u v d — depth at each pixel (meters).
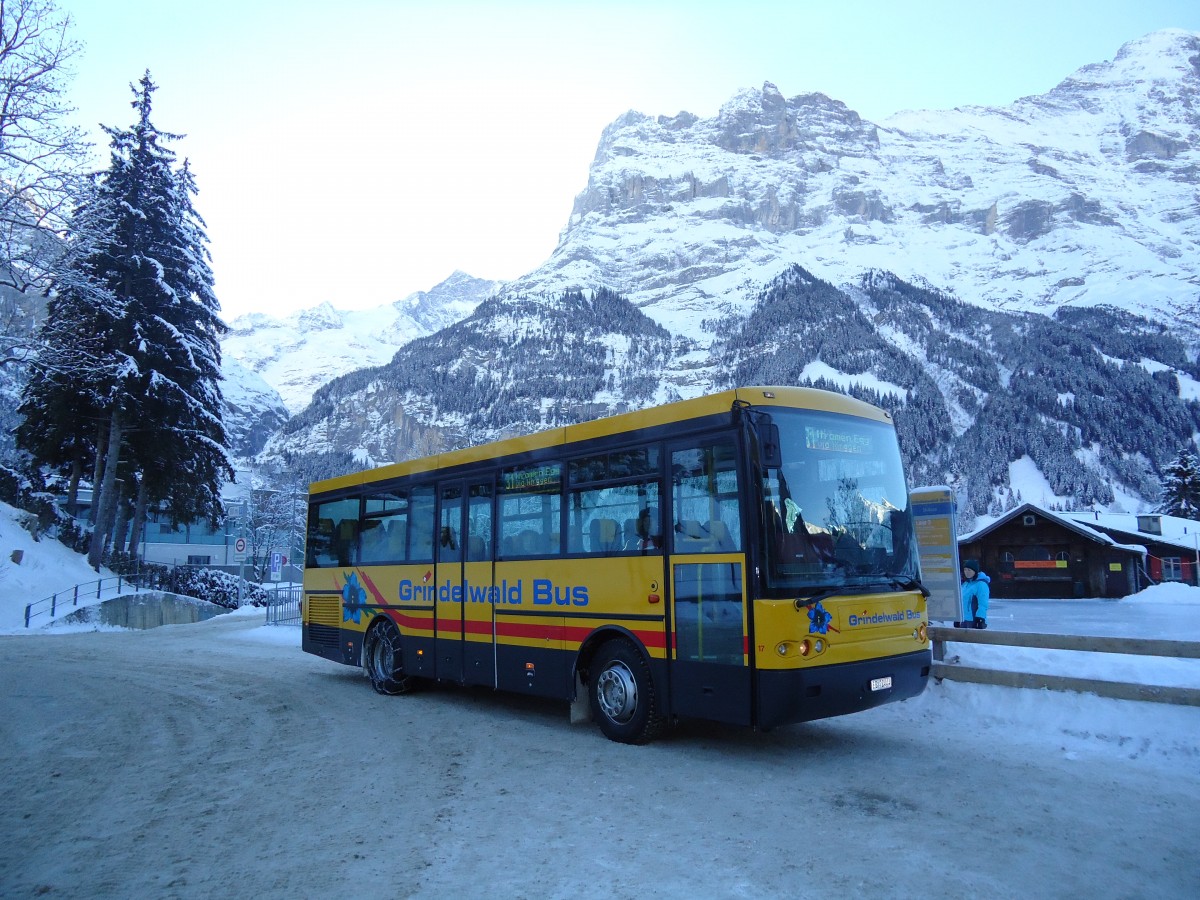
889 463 8.72
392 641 12.66
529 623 10.09
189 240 39.88
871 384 191.12
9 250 20.44
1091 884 5.00
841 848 5.62
